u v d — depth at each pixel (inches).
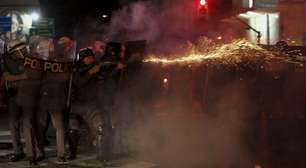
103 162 332.8
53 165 324.5
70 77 327.9
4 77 331.6
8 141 420.2
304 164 324.8
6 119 601.9
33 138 323.9
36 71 321.7
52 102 324.8
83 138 377.1
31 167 317.7
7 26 565.0
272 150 371.2
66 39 349.7
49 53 345.7
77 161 336.8
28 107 322.0
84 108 335.9
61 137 330.6
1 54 341.4
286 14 895.7
